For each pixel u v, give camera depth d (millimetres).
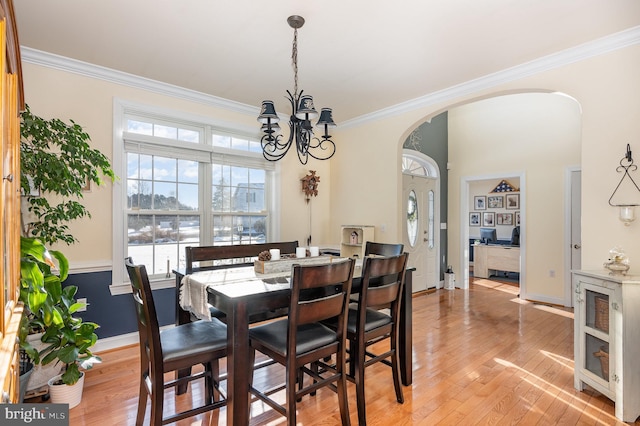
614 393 2143
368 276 2023
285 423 2045
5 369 1002
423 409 2189
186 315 2398
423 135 5656
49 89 2854
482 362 2893
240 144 4113
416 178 5566
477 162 5820
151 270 3410
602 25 2367
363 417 1975
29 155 2270
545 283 4953
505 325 3879
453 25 2365
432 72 3129
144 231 3371
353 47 2676
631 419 2068
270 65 3000
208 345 1816
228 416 1731
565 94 2781
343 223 4738
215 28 2410
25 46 2670
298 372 2352
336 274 1810
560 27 2389
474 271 7223
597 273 2363
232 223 4020
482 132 5762
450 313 4371
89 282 3027
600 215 2555
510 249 6664
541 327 3807
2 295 1139
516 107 5359
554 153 4941
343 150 4777
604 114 2559
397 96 3740
